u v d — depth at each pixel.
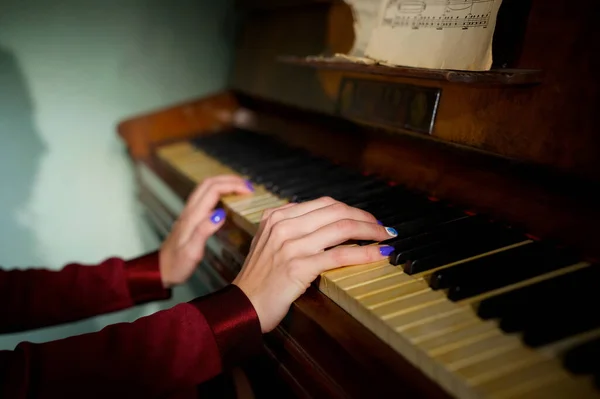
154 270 0.89
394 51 0.75
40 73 1.36
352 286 0.51
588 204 0.53
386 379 0.44
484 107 0.66
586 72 0.54
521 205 0.61
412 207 0.69
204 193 0.86
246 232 0.76
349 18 0.94
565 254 0.53
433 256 0.53
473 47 0.63
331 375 0.52
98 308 0.88
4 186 1.40
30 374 0.52
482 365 0.38
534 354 0.39
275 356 0.62
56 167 1.44
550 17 0.57
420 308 0.46
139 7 1.41
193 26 1.49
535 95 0.59
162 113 1.33
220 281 0.85
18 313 0.84
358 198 0.74
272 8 1.26
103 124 1.46
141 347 0.55
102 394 0.53
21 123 1.37
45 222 1.47
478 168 0.68
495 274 0.49
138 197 1.39
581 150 0.54
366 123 0.87
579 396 0.35
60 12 1.33
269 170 0.94
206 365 0.57
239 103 1.41
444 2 0.69
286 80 1.15
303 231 0.58
